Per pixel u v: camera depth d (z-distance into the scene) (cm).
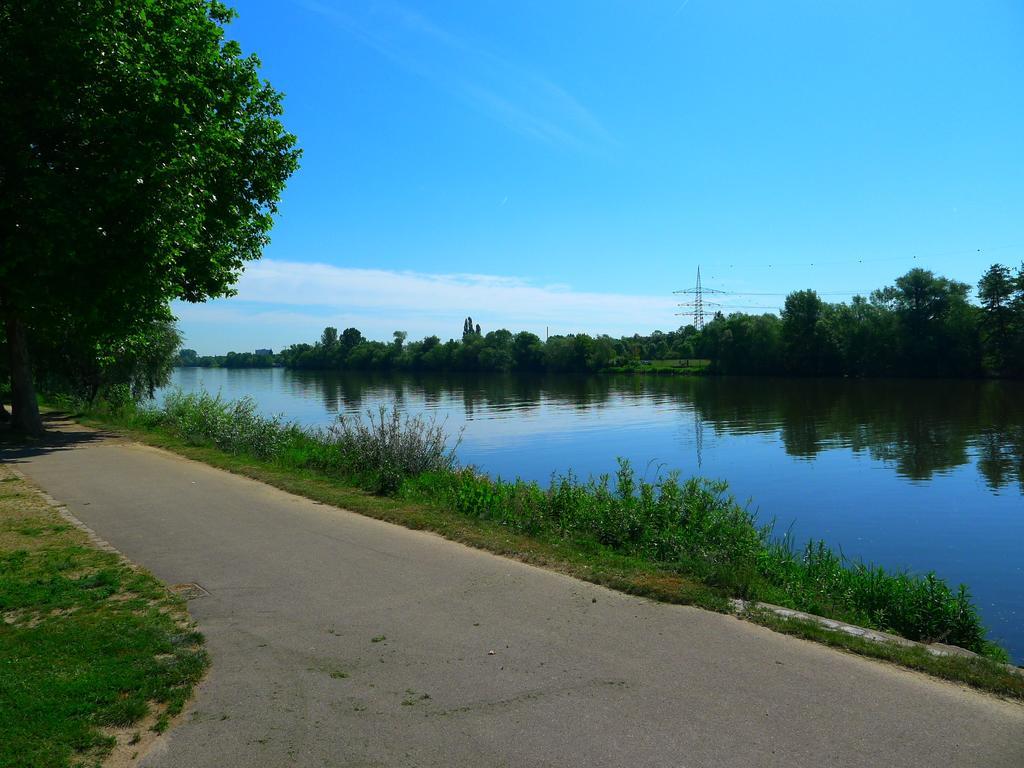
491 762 324
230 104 1775
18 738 336
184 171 1459
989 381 6675
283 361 17612
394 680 411
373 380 9512
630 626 494
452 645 462
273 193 1983
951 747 333
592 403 5044
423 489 1042
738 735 345
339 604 541
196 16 1678
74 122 1348
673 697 386
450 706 379
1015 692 389
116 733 349
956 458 2362
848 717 362
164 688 395
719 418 3859
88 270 1397
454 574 616
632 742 340
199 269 1823
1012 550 1222
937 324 7094
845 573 798
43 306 1517
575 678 411
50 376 3122
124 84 1384
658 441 2909
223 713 372
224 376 11869
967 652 480
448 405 4912
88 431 1834
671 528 809
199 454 1379
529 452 2625
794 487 1859
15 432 1708
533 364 10750
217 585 586
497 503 923
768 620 500
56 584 576
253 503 923
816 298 7950
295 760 327
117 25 1416
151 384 3238
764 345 8306
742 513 924
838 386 6450
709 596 548
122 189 1314
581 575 609
